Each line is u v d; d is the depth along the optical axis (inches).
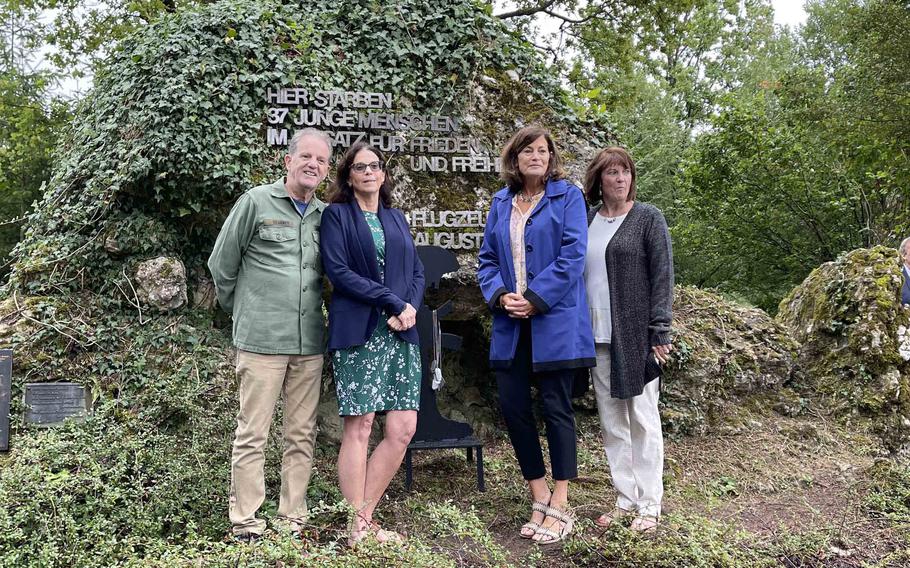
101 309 187.2
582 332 134.2
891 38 469.4
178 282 191.2
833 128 490.3
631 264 137.8
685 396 204.1
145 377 178.5
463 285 192.9
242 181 185.8
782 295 514.9
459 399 207.9
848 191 482.9
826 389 223.6
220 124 188.1
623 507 138.6
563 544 129.3
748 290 537.0
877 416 212.4
